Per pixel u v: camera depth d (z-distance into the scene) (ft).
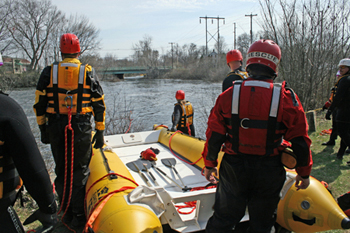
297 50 25.41
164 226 7.82
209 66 137.80
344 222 6.48
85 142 8.39
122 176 8.50
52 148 8.50
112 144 15.15
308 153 5.40
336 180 12.34
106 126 23.76
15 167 4.49
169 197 7.29
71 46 8.29
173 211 7.48
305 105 26.45
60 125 8.11
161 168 11.85
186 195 7.40
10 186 4.35
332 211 6.72
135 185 8.23
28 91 61.67
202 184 10.18
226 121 5.82
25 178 4.23
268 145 5.45
